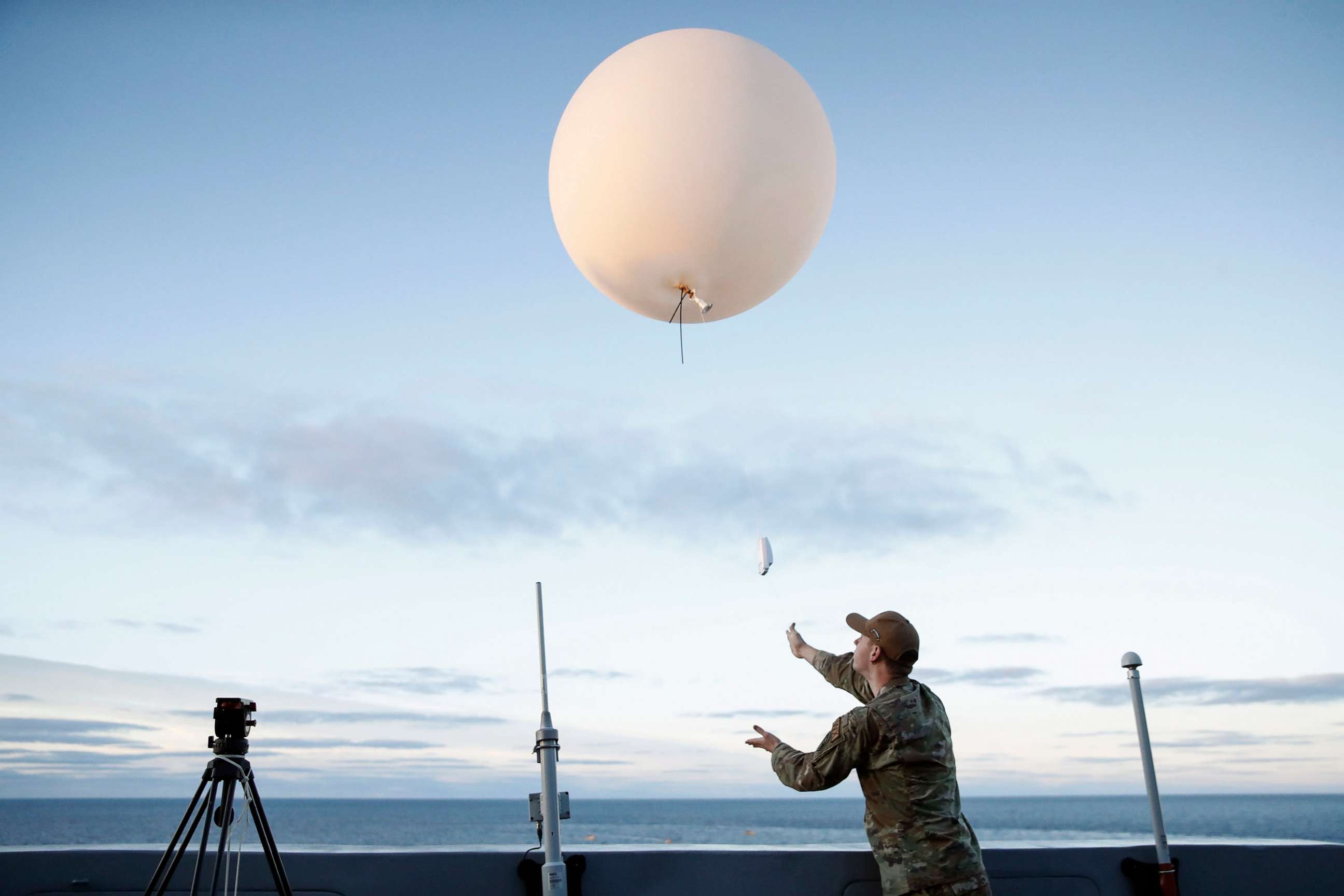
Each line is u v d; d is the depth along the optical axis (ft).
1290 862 9.61
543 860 8.94
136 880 8.63
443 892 8.82
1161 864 9.20
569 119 10.00
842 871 9.06
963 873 7.58
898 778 7.84
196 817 8.00
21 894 8.46
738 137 9.19
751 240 9.62
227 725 8.21
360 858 8.86
